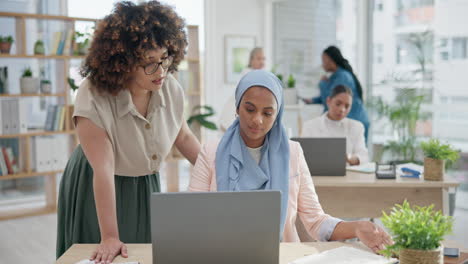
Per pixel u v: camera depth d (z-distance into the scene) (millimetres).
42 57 4859
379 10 5543
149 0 1823
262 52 5395
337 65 4969
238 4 6668
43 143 4977
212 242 1353
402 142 5078
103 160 1808
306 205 1915
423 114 5102
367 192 2934
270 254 1374
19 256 3768
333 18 6066
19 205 5324
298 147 1975
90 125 1825
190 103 5875
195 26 5758
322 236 1803
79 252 1642
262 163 1888
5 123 4816
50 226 4590
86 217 2057
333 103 3674
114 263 1527
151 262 1544
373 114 5637
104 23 1754
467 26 4691
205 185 1943
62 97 5223
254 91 1763
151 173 2119
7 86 4805
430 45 5035
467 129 4773
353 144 3719
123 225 2088
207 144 2016
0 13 4621
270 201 1354
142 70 1768
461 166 4883
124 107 1881
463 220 4516
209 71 6512
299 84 6621
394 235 1340
